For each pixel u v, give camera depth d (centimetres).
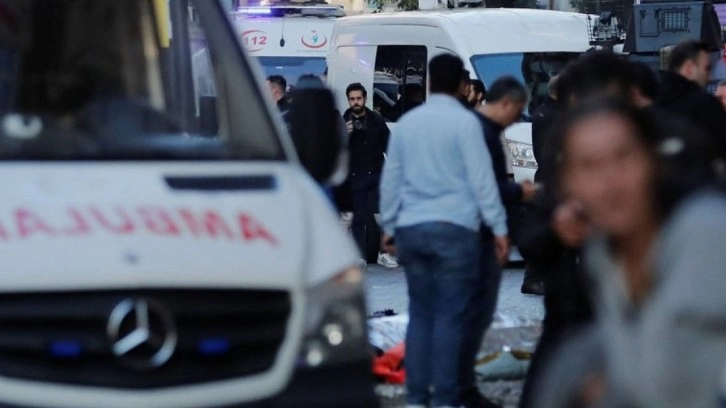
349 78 2998
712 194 522
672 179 545
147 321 813
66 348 808
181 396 819
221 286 831
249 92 1034
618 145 540
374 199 2519
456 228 1330
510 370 1554
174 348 819
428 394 1382
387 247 1403
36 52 995
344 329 876
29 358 808
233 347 837
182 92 1048
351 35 2998
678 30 2623
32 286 804
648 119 554
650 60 2652
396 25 2877
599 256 544
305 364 860
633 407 509
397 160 1360
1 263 809
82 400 805
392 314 1778
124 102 980
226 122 1006
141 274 813
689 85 1313
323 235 905
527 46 2738
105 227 839
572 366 545
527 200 1411
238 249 851
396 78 2867
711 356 486
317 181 1010
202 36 1078
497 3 4559
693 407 491
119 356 809
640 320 514
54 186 872
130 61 1020
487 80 2678
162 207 866
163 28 1067
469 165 1320
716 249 488
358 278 896
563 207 629
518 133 2589
